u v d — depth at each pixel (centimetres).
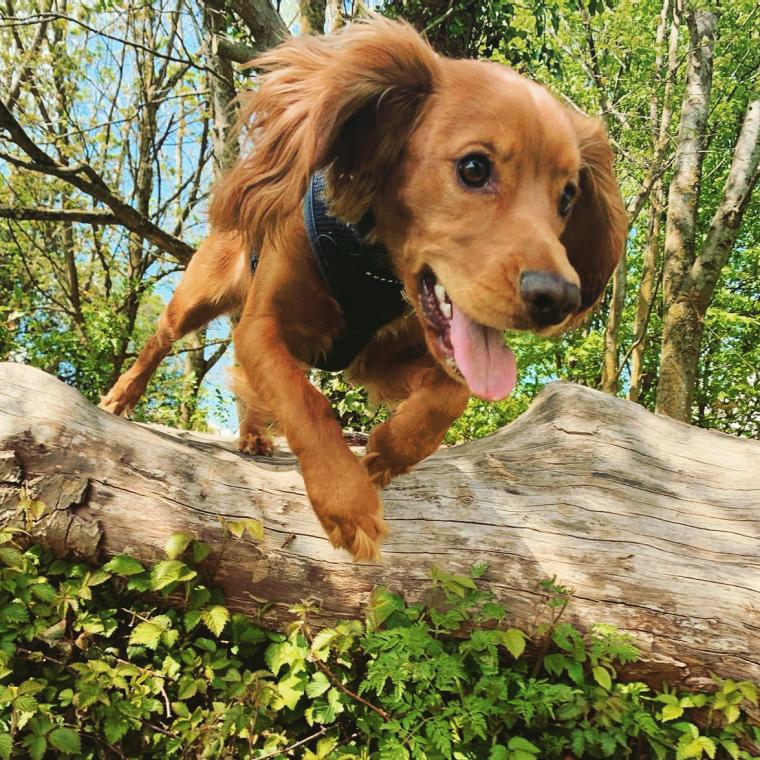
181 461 64
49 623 56
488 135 47
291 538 62
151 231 177
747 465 71
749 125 215
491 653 55
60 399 64
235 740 56
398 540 63
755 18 242
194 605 58
